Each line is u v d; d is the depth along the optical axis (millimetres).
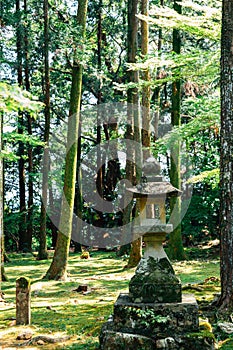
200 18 9117
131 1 13055
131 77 13297
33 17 17250
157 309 5191
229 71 6609
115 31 20984
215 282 9648
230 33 6621
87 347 5379
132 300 5379
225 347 5199
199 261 14359
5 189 24656
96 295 9211
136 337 4973
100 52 20625
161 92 21922
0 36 16969
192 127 9688
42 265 15344
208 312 6430
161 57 9500
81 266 14617
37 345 5602
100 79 18688
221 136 6672
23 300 6703
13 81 21031
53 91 20250
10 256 18875
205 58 9258
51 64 19000
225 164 6582
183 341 4938
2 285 11102
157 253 5559
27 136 14664
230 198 6531
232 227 6539
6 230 20875
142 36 13406
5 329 6434
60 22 15320
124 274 12266
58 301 8656
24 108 4969
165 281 5375
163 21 9266
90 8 20500
